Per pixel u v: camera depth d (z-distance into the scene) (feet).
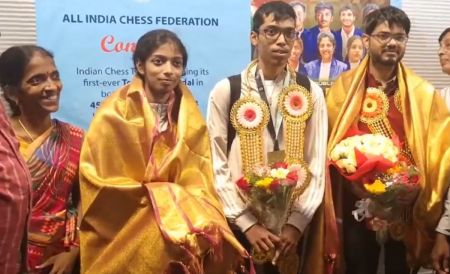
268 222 6.19
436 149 6.54
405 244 6.83
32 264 5.66
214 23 7.11
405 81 6.70
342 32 7.55
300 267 6.75
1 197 4.26
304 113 6.40
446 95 7.30
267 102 6.39
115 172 5.67
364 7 7.63
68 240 5.91
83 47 6.68
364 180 6.15
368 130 6.64
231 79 6.45
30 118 5.88
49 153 5.84
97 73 6.75
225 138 6.35
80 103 6.72
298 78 6.57
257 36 6.43
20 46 5.84
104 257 5.63
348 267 6.87
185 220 5.29
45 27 6.53
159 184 5.59
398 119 6.64
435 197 6.49
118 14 6.77
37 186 5.73
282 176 5.92
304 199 6.28
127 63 6.84
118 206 5.63
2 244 4.28
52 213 5.81
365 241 6.74
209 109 6.41
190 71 7.06
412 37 8.04
